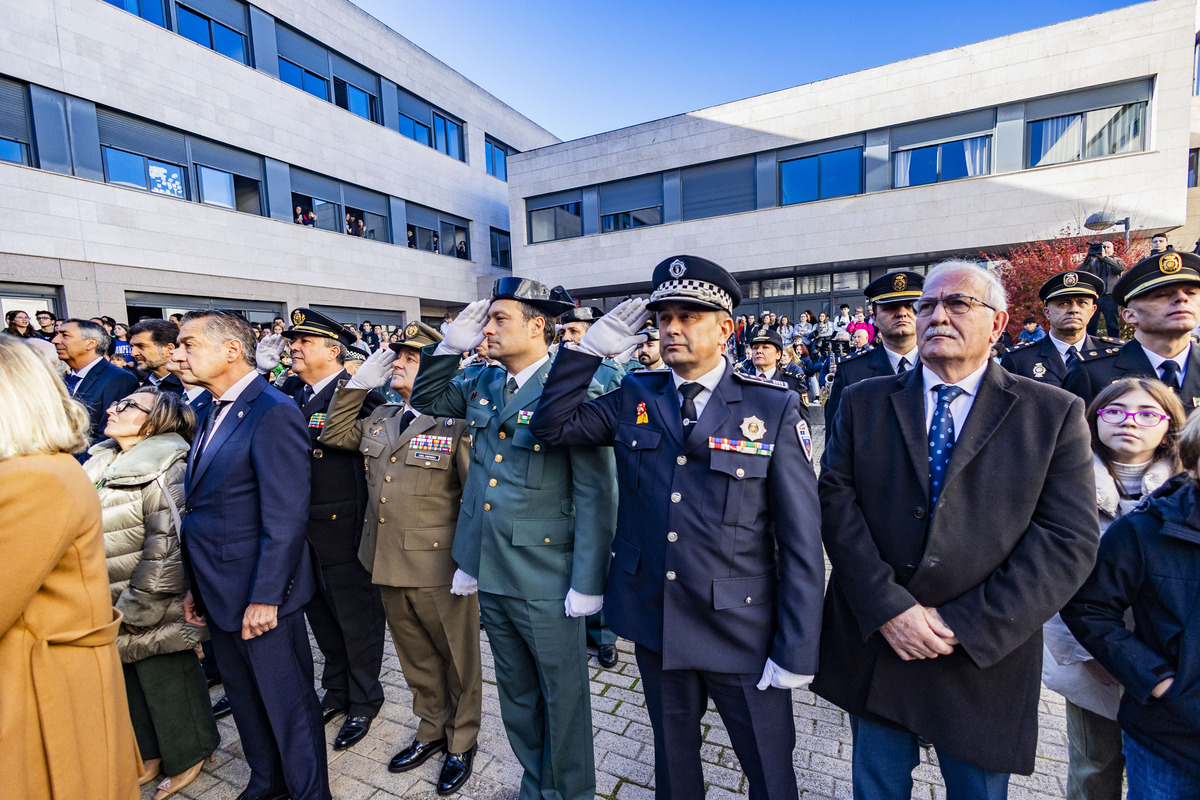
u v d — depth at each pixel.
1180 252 2.40
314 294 14.74
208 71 12.39
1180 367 2.47
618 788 2.13
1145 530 1.35
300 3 14.46
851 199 14.29
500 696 2.08
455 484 2.34
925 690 1.51
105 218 10.67
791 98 14.82
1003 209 12.80
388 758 2.37
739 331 12.80
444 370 2.16
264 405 2.01
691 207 16.48
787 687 1.46
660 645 1.59
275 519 1.93
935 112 13.28
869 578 1.52
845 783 2.11
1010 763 1.42
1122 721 1.40
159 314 11.62
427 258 18.34
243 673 2.04
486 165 21.25
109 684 1.34
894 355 3.53
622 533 1.74
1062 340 3.51
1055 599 1.34
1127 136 11.80
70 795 1.23
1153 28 11.39
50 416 1.24
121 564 2.12
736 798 2.05
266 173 13.67
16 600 1.13
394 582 2.22
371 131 16.44
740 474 1.53
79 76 10.33
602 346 1.78
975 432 1.47
